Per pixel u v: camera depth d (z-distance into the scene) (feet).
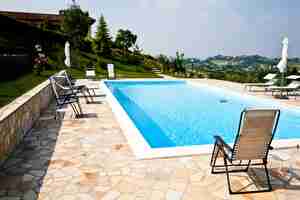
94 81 56.54
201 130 24.94
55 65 77.87
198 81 58.65
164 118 29.45
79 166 12.94
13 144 15.31
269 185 11.00
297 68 46.21
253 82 53.06
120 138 17.34
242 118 10.41
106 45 114.21
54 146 15.80
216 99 41.19
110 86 54.85
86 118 22.99
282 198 10.32
